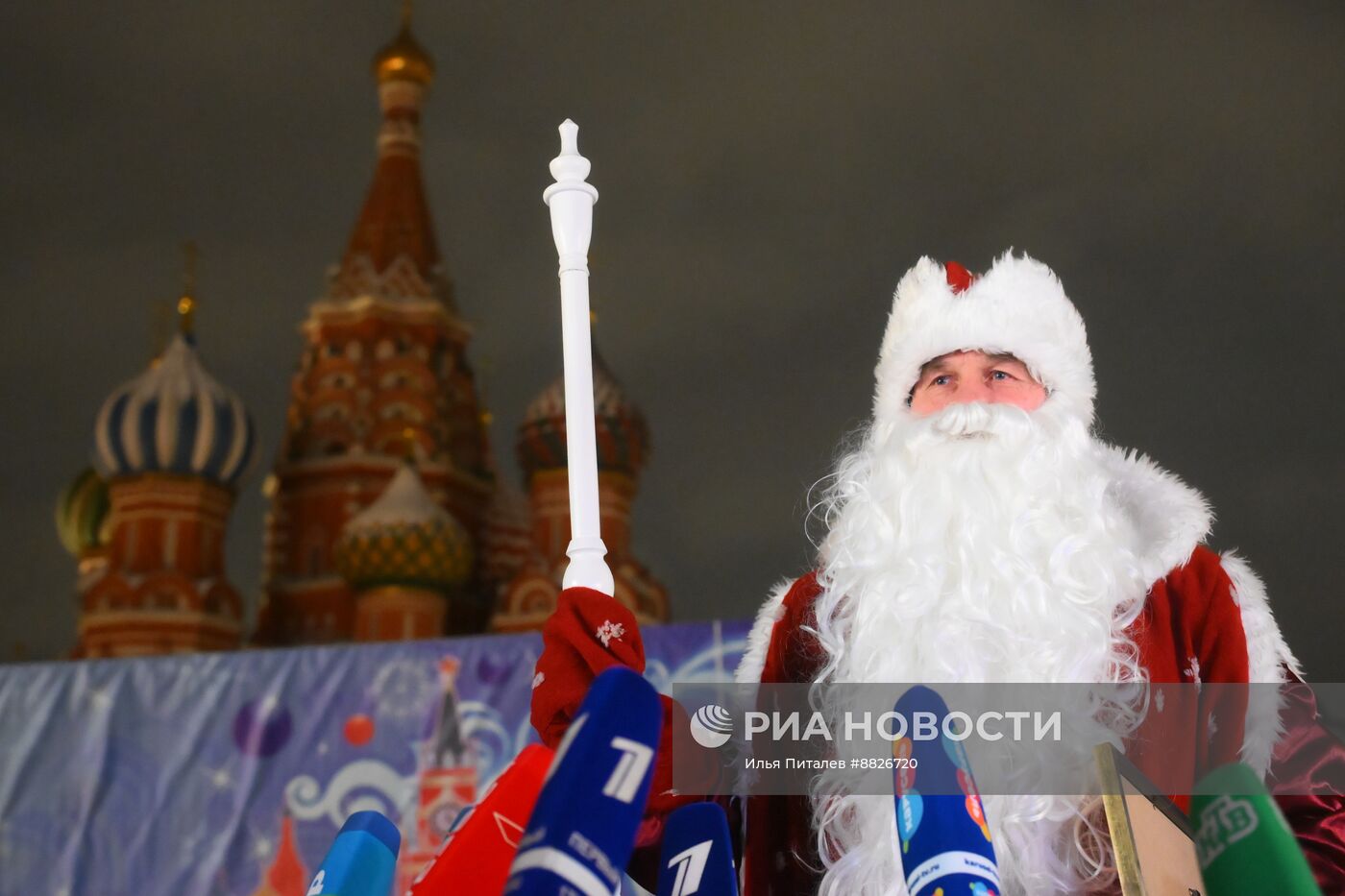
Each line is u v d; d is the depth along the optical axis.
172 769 3.81
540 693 1.12
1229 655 1.43
